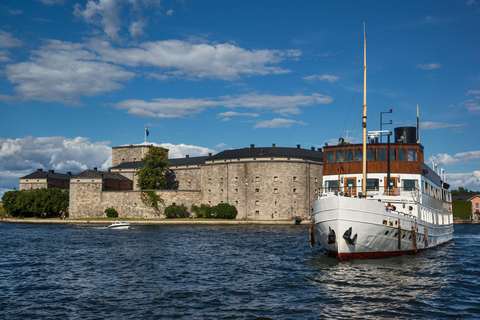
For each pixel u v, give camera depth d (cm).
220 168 11950
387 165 4031
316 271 3272
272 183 11194
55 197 12288
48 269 3534
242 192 11494
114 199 12206
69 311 2302
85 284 2942
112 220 11200
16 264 3806
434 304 2383
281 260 3906
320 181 11762
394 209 3750
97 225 9912
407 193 4031
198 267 3581
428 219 4384
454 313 2223
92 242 5659
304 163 11375
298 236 6619
